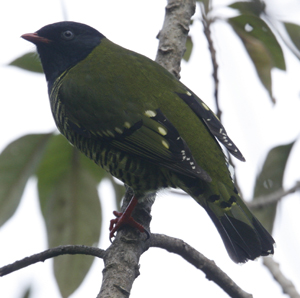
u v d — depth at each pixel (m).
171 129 10.33
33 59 12.21
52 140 11.74
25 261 8.81
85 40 12.03
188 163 10.08
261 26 11.98
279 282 10.15
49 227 11.73
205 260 10.14
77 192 11.84
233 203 10.22
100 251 9.03
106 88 10.85
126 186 11.55
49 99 12.00
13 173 11.44
